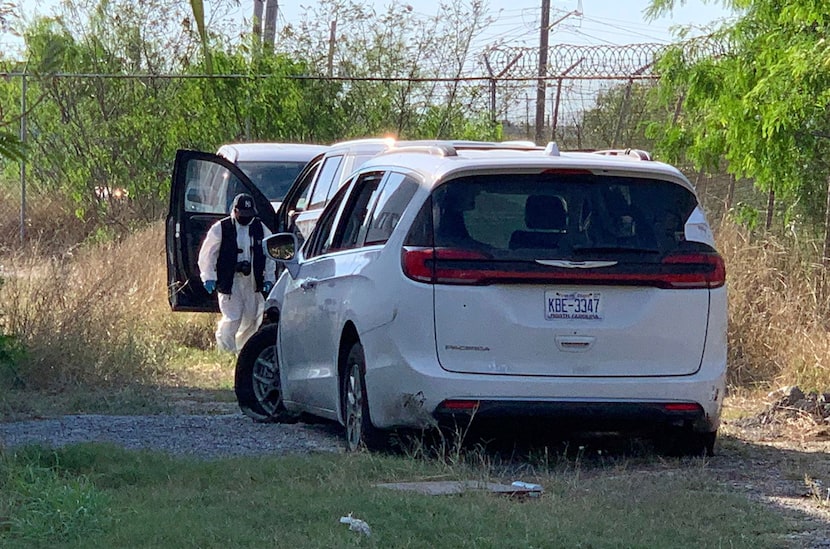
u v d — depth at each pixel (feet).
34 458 23.95
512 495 22.34
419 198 25.41
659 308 24.97
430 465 24.90
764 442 29.99
